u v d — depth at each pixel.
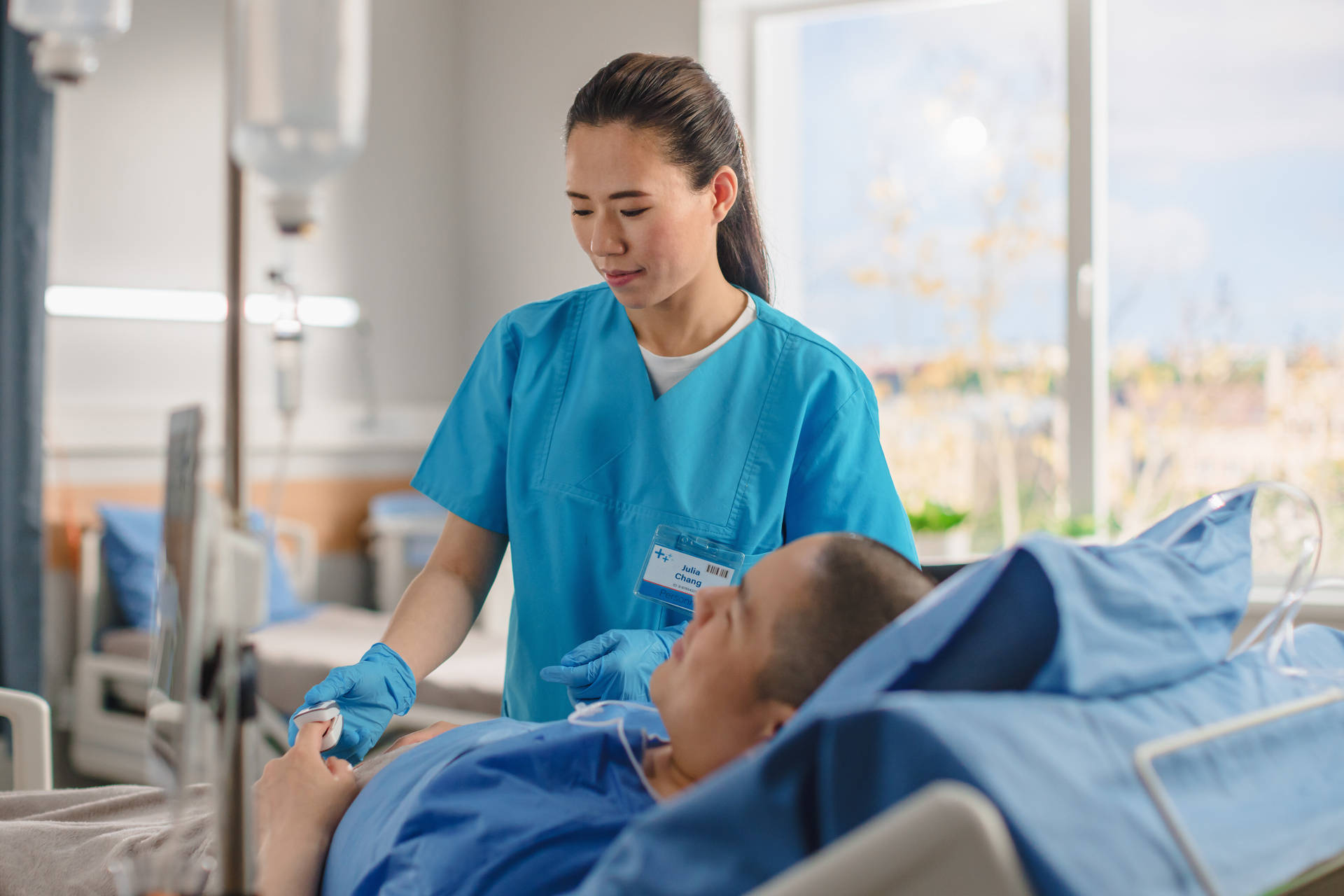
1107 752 0.67
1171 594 0.84
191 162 3.80
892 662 0.74
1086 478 3.36
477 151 4.50
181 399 3.78
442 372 4.54
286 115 0.65
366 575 4.23
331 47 0.65
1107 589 0.78
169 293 3.72
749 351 1.52
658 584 1.46
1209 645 0.87
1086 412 3.35
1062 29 3.49
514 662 1.55
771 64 3.90
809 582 0.87
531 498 1.51
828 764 0.62
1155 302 3.31
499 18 4.39
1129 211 3.34
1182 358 3.28
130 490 3.60
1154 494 3.32
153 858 0.69
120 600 3.37
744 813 0.62
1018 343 3.55
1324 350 3.10
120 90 3.65
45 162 3.17
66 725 3.38
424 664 1.41
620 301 1.52
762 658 0.86
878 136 3.76
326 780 1.08
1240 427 3.21
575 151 1.32
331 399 4.21
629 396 1.51
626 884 0.62
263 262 3.85
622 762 0.93
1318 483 3.10
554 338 1.57
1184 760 0.73
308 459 4.07
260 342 3.90
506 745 0.94
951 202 3.65
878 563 0.88
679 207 1.32
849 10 3.71
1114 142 3.35
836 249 3.83
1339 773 0.87
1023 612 0.75
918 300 3.70
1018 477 3.55
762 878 0.62
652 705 1.14
